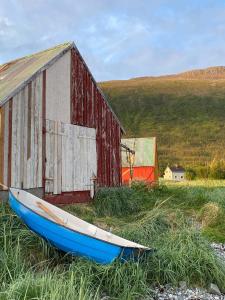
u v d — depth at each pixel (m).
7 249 7.77
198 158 103.44
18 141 11.95
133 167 28.80
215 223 12.91
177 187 25.00
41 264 7.69
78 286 6.58
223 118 137.00
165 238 9.14
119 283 7.02
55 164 13.43
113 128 17.50
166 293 7.34
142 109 146.38
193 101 155.12
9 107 11.70
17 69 14.31
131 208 14.48
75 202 14.30
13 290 5.82
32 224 8.23
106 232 8.87
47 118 13.20
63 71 14.11
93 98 15.99
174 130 126.38
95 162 15.75
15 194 9.02
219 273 7.94
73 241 7.79
